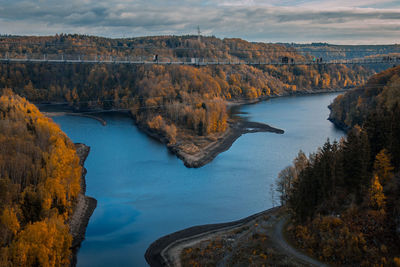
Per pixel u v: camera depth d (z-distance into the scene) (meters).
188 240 76.44
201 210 92.44
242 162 130.50
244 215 89.00
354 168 65.44
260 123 194.62
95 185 110.00
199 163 128.50
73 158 99.25
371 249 54.38
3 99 139.38
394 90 129.62
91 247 76.88
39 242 61.09
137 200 99.31
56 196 82.50
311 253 59.00
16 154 91.75
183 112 177.00
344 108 186.12
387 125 69.88
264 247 62.91
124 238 80.00
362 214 60.09
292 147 148.50
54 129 118.31
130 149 149.12
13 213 67.12
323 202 67.06
